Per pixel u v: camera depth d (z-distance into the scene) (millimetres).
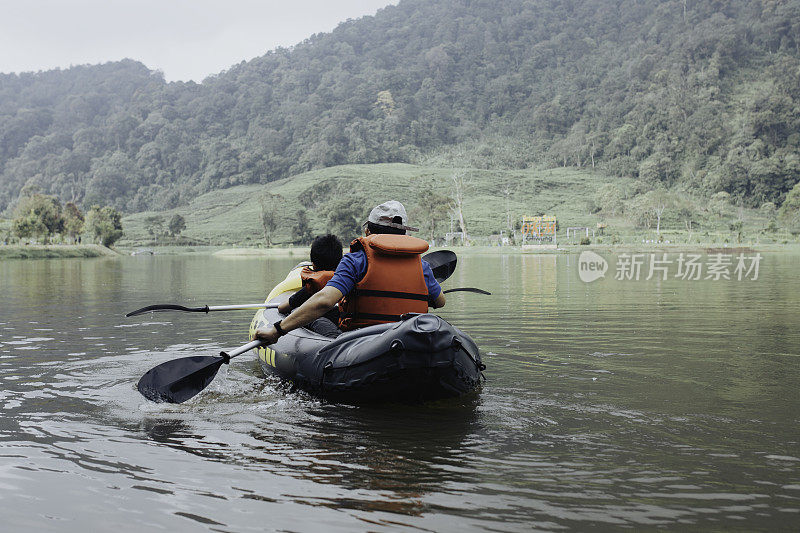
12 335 7531
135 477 2857
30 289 16250
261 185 188750
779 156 150500
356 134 199000
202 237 129750
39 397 4430
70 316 9641
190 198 188625
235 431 3611
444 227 115562
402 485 2740
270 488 2715
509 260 43906
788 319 8898
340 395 4270
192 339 7199
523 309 10375
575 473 2877
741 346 6539
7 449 3270
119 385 4816
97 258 65250
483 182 151500
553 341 6930
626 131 173500
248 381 4988
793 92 167375
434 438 3445
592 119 195250
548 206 137625
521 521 2357
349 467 2979
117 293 14867
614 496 2600
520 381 4867
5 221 105562
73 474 2898
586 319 8969
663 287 16000
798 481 2758
